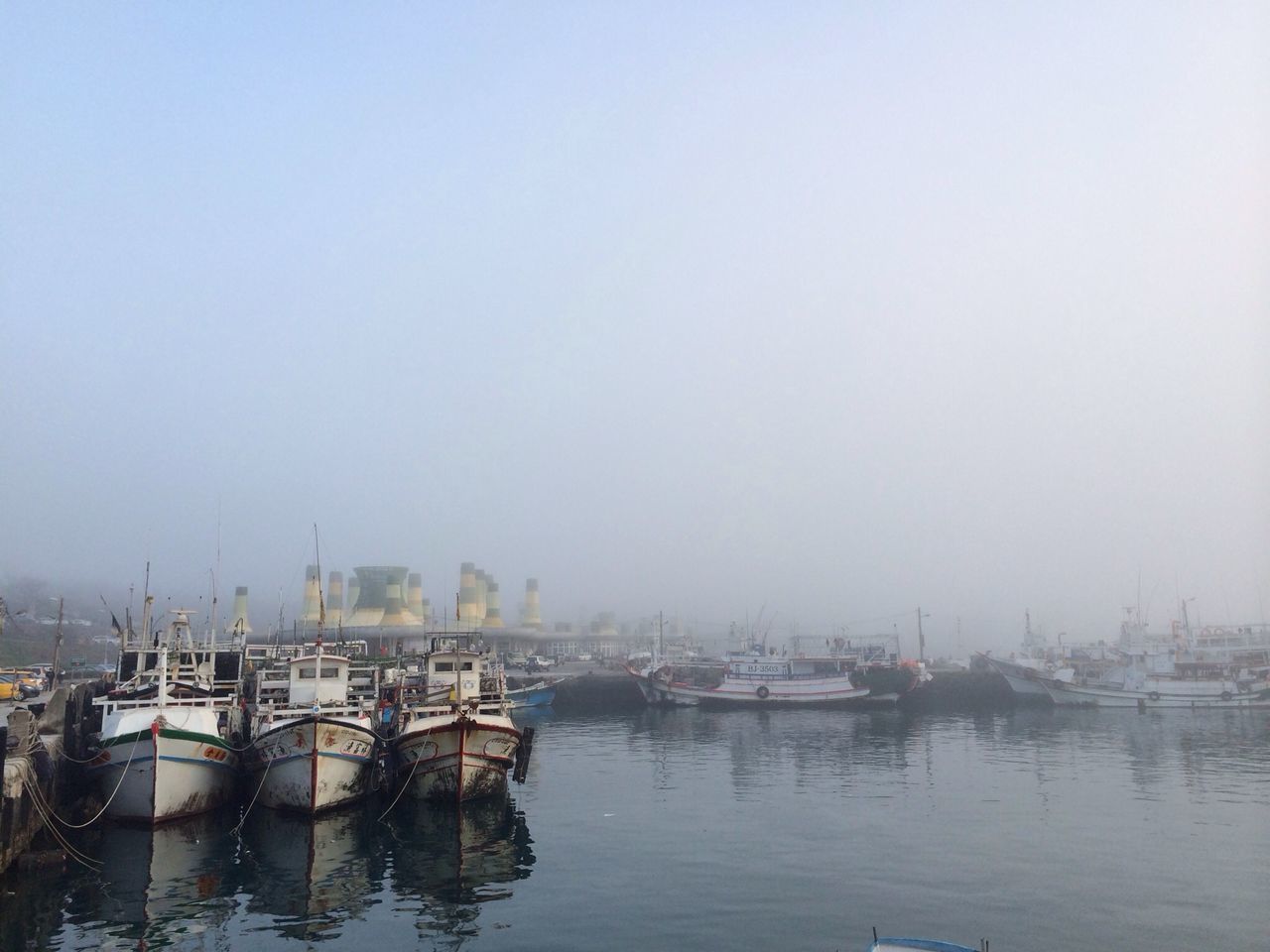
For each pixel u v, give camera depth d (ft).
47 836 150.00
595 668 562.66
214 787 168.45
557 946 102.53
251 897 119.85
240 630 283.59
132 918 111.24
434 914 113.39
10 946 101.81
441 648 255.09
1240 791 202.18
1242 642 442.09
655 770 237.66
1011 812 177.58
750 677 452.76
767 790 203.31
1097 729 343.46
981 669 529.86
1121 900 120.26
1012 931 108.47
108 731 168.14
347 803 172.24
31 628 542.57
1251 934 107.76
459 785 169.58
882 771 235.20
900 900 119.34
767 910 115.14
